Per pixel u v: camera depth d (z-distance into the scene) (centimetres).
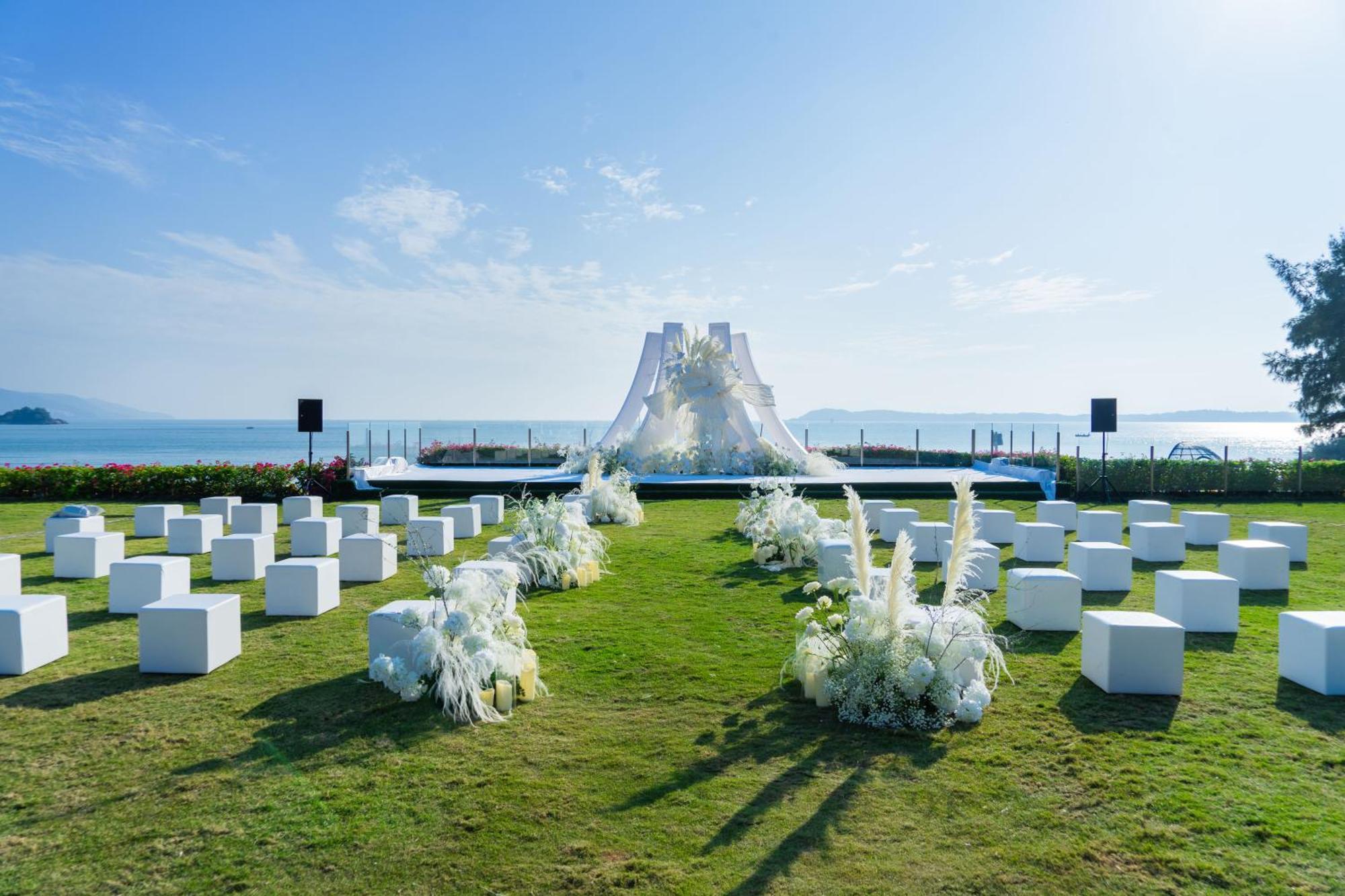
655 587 909
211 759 455
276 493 1959
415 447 3050
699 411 2361
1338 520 1533
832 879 337
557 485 2070
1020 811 393
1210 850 358
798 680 584
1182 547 1086
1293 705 536
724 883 334
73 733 491
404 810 397
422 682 555
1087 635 595
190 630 604
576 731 496
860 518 527
